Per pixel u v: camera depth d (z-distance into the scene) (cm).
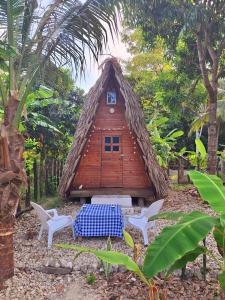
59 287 430
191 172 368
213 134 1024
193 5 825
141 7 791
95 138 934
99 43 491
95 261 492
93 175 931
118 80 883
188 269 450
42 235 636
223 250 335
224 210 298
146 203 941
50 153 1259
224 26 949
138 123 891
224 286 310
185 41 1100
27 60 469
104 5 455
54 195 1048
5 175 406
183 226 290
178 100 1116
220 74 1027
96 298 403
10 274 445
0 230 432
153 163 886
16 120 436
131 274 453
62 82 578
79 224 599
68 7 461
